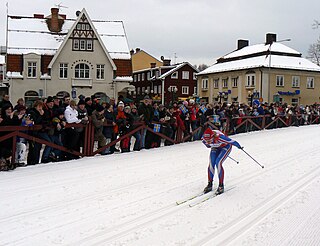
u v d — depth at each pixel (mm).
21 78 31047
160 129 12836
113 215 5562
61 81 31750
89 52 32094
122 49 33688
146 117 12086
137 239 4691
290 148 13234
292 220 5562
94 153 10555
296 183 7906
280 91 43094
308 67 44656
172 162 9953
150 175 8344
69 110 9625
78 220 5312
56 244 4473
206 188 7039
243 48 51344
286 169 9375
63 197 6426
